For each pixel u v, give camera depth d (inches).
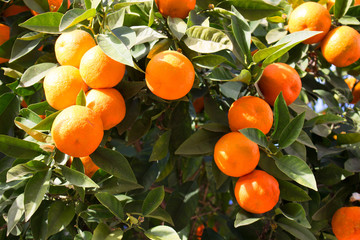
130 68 37.3
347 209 39.8
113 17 35.7
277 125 36.4
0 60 39.9
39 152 35.1
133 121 38.3
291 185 37.4
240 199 36.1
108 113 33.8
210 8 39.5
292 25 41.6
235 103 36.6
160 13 37.9
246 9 40.3
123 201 39.3
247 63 37.6
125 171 34.6
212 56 36.1
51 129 33.2
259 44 40.3
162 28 37.8
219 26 39.4
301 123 35.7
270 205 35.7
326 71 48.3
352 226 39.2
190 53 37.0
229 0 40.0
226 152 35.3
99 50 33.7
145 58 37.7
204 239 45.5
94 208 36.7
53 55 38.9
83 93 33.0
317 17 40.6
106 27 34.3
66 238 40.8
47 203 37.9
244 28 37.7
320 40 42.6
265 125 35.8
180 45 37.1
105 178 37.6
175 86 33.8
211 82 42.5
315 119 39.6
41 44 40.1
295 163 35.2
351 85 52.1
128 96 35.8
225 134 38.1
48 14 34.9
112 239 34.6
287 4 45.2
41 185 33.4
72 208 36.3
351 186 41.8
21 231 38.7
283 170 35.1
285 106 36.1
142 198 44.3
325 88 45.8
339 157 42.8
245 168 35.3
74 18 33.8
